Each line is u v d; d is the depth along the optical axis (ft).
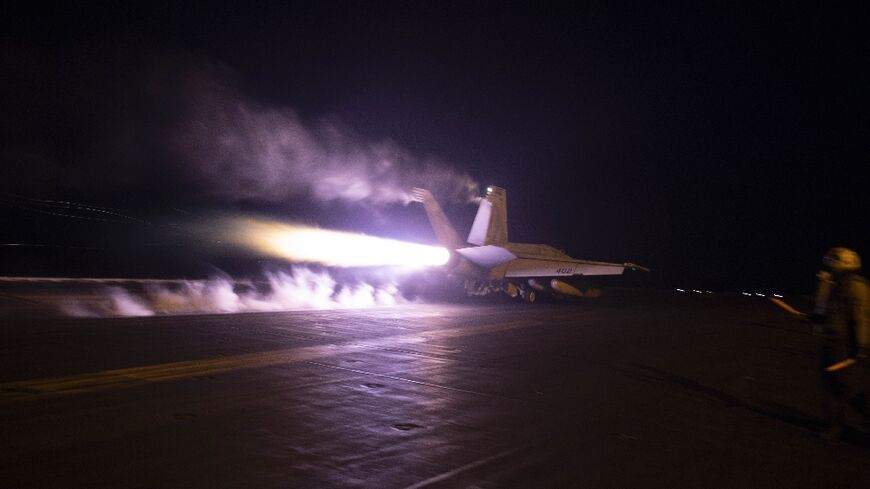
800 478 18.62
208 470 16.51
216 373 28.14
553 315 60.70
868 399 29.32
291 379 27.73
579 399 27.12
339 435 20.17
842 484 18.31
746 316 69.87
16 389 23.89
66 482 15.21
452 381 29.30
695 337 50.11
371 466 17.51
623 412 25.31
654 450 20.51
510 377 30.99
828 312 22.80
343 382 27.71
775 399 29.30
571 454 19.58
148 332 38.45
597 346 42.70
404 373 30.42
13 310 45.83
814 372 36.94
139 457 17.21
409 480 16.60
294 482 15.97
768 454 20.84
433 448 19.40
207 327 41.52
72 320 42.11
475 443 20.16
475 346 39.88
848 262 22.45
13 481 15.14
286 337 39.14
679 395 29.07
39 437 18.51
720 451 20.83
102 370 27.71
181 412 21.83
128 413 21.39
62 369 27.55
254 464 17.13
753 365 38.40
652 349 42.65
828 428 23.00
